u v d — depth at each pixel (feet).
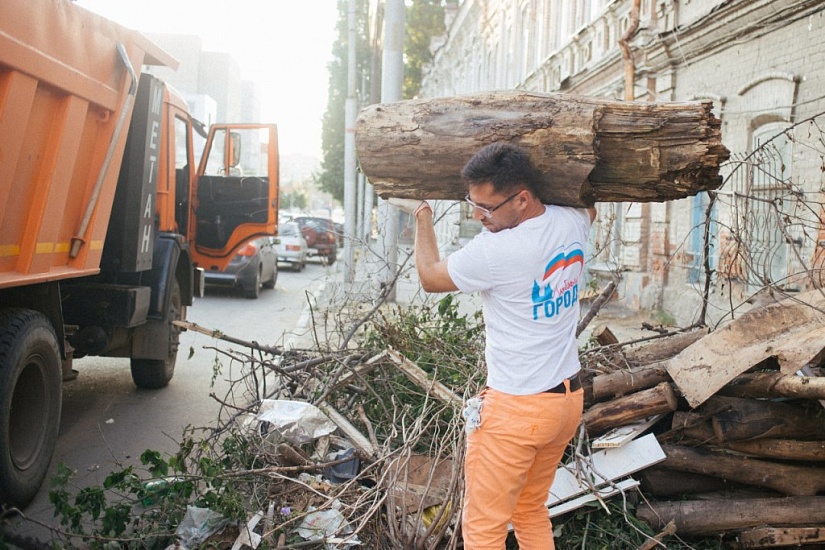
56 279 16.19
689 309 35.91
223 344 33.58
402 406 16.44
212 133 32.45
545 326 9.23
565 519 12.53
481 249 9.17
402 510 12.03
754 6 31.01
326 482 13.37
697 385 12.32
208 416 21.98
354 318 21.49
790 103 29.50
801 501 11.95
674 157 10.41
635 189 10.72
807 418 12.30
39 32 13.93
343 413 16.56
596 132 10.38
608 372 14.99
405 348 18.72
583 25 52.34
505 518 9.38
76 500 11.80
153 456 12.56
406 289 49.14
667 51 39.73
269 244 58.65
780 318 13.28
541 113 10.42
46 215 15.23
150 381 24.73
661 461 12.64
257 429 15.11
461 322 19.85
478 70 97.45
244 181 32.19
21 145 13.91
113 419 21.35
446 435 13.52
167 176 24.81
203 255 32.73
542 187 10.25
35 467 15.08
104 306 19.98
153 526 12.36
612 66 46.98
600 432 13.42
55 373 15.92
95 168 17.53
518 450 9.18
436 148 10.89
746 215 18.78
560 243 9.34
